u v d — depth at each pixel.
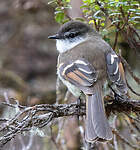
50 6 11.64
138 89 11.69
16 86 17.98
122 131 12.66
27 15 21.05
